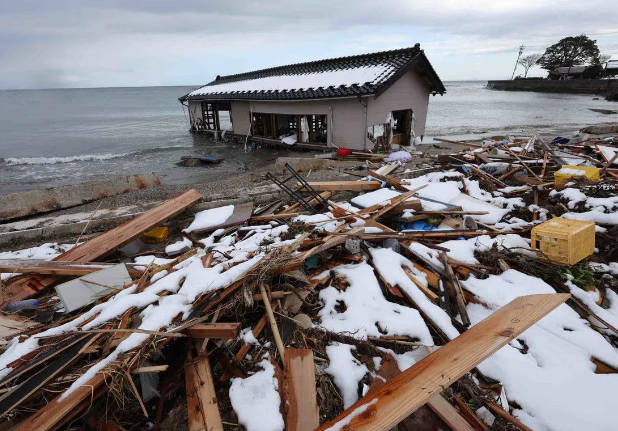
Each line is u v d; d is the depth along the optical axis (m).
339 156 14.09
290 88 16.56
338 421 2.10
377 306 4.12
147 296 3.77
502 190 7.95
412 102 15.71
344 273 4.72
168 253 5.99
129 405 2.92
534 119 29.03
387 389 2.23
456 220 6.32
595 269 4.76
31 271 4.79
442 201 7.27
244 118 20.20
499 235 5.62
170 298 3.71
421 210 6.70
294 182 10.06
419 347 3.57
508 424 2.80
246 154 17.31
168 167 15.14
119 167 15.48
